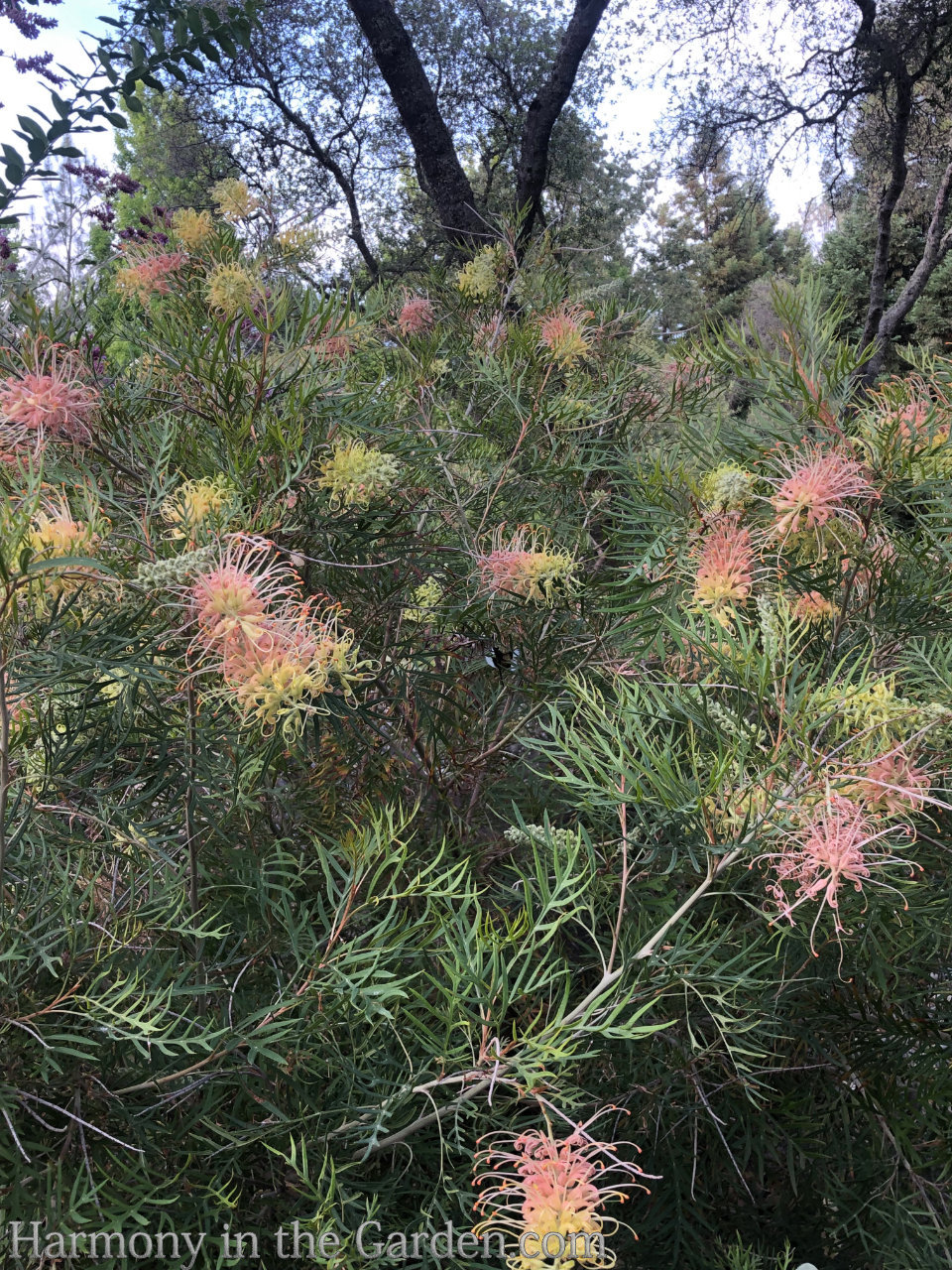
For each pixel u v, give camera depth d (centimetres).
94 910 124
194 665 118
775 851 106
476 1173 120
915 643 140
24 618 107
